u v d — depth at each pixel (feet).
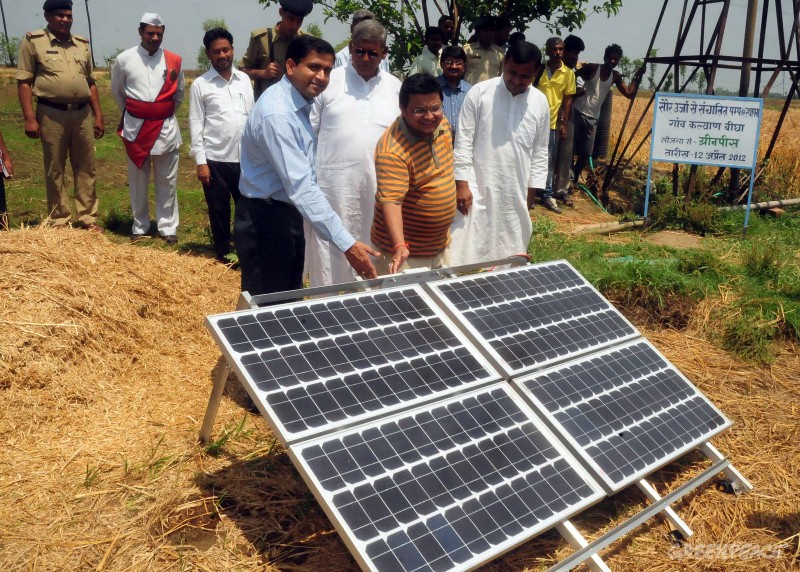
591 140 37.99
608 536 10.14
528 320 12.78
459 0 33.63
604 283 21.74
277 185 13.80
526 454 10.27
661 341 19.53
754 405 16.24
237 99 23.27
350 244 12.91
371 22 16.40
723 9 32.71
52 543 10.34
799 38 34.55
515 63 18.29
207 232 27.55
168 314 18.24
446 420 10.16
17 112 55.77
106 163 38.96
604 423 11.43
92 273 17.67
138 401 14.60
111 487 11.75
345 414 9.48
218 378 12.28
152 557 10.27
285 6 23.89
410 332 11.30
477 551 8.70
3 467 12.06
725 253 27.07
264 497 11.75
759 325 19.49
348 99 16.90
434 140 14.75
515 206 20.03
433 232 15.46
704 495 12.71
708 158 32.09
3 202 24.68
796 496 12.89
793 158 43.86
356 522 8.41
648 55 37.63
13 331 14.64
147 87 24.54
